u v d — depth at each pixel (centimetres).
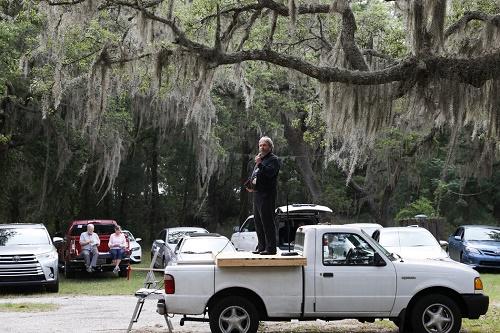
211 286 1125
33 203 3888
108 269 2609
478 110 1580
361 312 1148
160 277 2602
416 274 1162
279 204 4794
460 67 1462
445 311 1160
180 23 1930
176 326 1363
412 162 3622
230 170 4941
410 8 1516
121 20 2373
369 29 2817
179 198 5444
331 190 4309
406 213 3812
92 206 4747
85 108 3045
